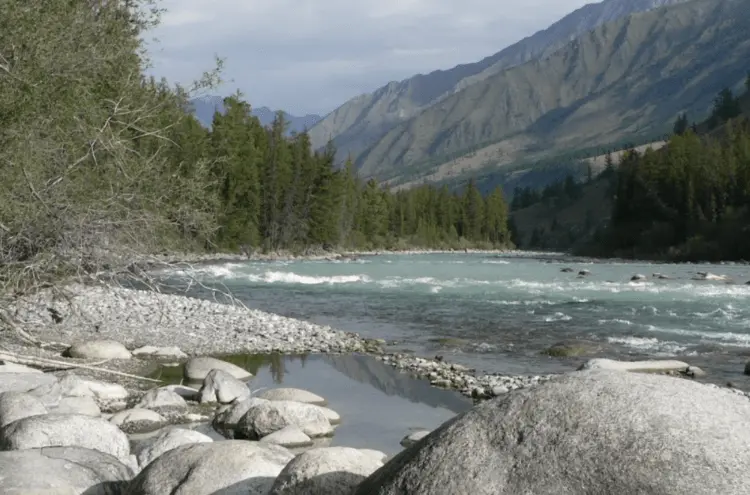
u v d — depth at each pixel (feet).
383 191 419.74
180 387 37.93
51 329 55.72
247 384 42.52
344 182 301.02
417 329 67.15
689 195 296.10
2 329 41.14
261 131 254.06
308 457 15.96
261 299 93.40
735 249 260.01
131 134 45.11
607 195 631.56
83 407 31.32
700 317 74.23
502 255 346.54
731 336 61.82
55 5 39.37
